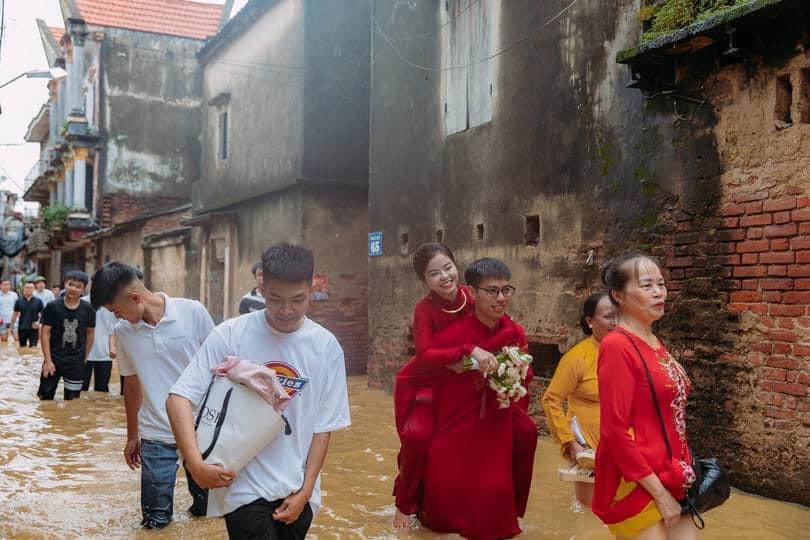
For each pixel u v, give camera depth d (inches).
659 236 264.5
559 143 314.2
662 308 137.0
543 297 321.7
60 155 1249.4
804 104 221.1
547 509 212.5
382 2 457.1
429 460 186.5
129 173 1090.1
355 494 231.6
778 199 225.0
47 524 200.1
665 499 127.6
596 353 198.1
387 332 444.8
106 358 441.4
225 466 123.2
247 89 647.1
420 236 414.6
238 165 663.1
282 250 128.3
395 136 441.7
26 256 1820.9
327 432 134.3
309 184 547.8
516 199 339.6
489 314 180.4
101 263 1152.2
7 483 241.9
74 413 373.4
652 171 268.8
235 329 133.7
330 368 135.6
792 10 212.2
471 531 181.6
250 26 640.4
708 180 247.3
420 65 418.6
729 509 210.1
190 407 128.8
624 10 282.2
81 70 1111.0
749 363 231.3
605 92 290.8
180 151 1117.1
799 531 190.9
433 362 178.4
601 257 290.8
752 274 231.8
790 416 218.5
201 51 738.2
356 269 560.7
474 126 370.9
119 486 239.9
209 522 202.1
